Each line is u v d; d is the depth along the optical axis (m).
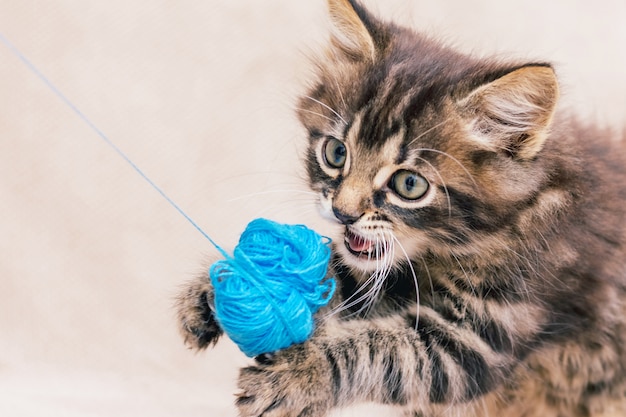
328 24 0.53
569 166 0.48
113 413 0.60
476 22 0.76
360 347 0.46
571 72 0.74
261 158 0.70
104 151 0.71
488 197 0.47
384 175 0.47
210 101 0.73
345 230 0.49
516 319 0.48
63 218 0.69
